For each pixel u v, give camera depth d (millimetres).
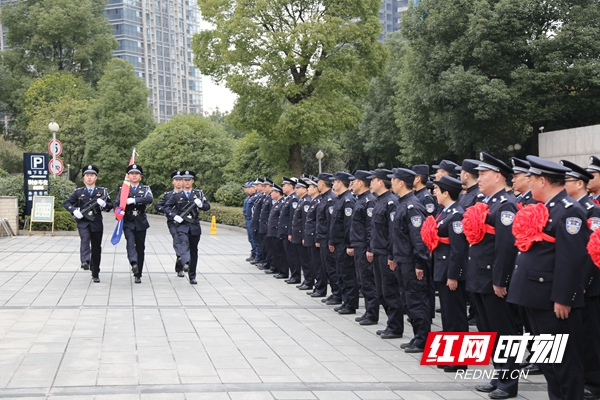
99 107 41688
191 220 11273
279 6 24156
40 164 20281
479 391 5555
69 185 22172
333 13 24656
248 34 23797
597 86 21172
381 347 7027
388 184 7605
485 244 5770
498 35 21969
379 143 38344
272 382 5598
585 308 5328
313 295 10242
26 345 6656
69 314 8258
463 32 23578
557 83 21391
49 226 20422
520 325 7238
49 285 10469
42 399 4977
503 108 21719
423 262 6727
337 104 24984
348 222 8758
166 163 34031
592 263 5016
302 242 10891
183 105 110500
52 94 46625
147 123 42438
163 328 7617
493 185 5781
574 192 5660
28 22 50969
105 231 23047
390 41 39625
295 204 11602
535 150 24234
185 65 111250
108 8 96375
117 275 11891
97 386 5344
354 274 8898
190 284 11172
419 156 29391
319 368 6105
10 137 54688
